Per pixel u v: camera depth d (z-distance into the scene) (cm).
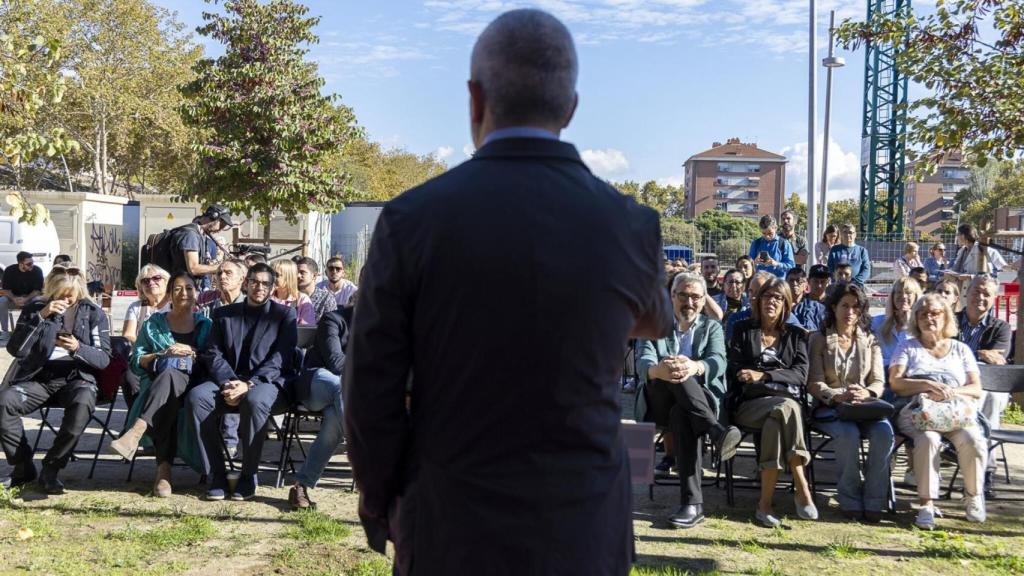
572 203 181
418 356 182
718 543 508
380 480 190
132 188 5022
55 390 589
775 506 590
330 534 502
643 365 573
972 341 721
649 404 574
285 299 790
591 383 180
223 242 934
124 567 445
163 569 443
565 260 176
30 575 429
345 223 2627
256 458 577
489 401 176
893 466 702
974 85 806
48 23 2748
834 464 711
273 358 598
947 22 831
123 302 1773
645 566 461
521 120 190
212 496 571
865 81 3362
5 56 574
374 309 181
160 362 591
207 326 630
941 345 607
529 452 176
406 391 189
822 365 602
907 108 850
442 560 179
